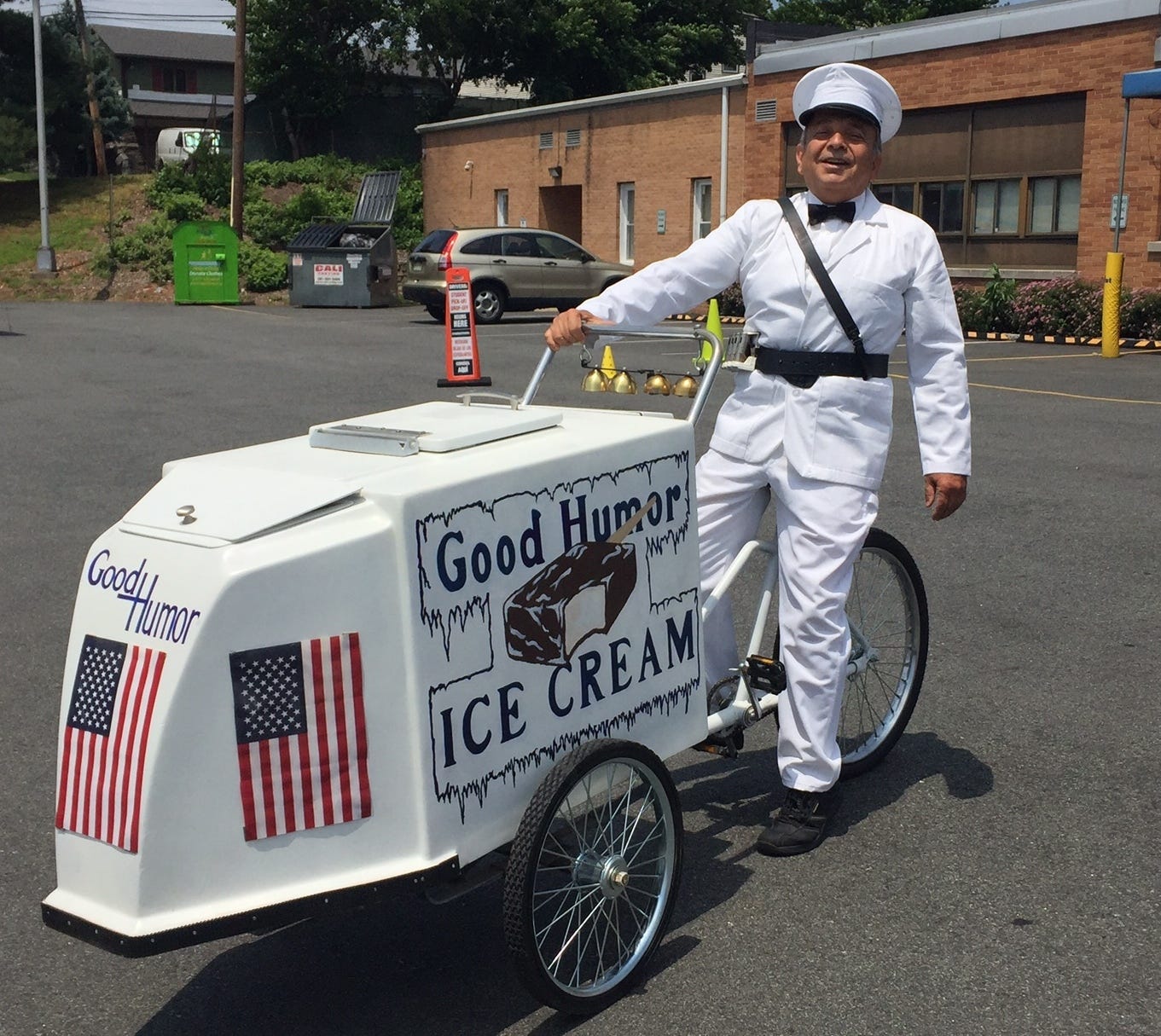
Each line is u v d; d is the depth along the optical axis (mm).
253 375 14297
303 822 2574
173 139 49906
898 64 21469
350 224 28406
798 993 3027
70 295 30844
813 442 3561
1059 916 3346
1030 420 10695
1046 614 5742
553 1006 2879
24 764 4379
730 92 24891
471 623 2768
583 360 3869
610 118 28188
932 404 3633
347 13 42875
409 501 2617
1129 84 16156
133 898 2473
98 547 2662
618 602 3158
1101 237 18719
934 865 3625
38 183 39812
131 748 2480
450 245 23109
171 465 2908
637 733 3252
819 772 3668
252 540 2529
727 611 3814
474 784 2803
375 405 11930
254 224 34094
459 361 13469
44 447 9836
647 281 3664
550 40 42719
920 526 7262
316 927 3410
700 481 3793
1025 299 18578
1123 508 7582
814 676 3604
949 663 5176
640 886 3393
